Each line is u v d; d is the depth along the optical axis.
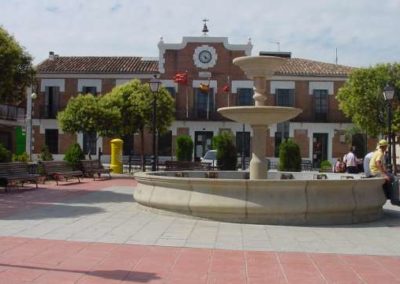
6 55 16.34
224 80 40.78
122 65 41.94
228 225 10.53
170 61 41.00
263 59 13.01
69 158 23.31
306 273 6.91
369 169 14.69
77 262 7.18
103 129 28.70
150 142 40.66
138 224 10.41
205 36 40.78
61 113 29.36
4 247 8.02
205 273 6.79
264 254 7.97
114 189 18.19
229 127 40.44
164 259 7.48
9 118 36.84
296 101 40.62
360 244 8.92
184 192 11.30
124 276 6.55
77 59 43.25
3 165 16.66
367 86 31.27
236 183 10.76
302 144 40.38
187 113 40.69
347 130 39.31
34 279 6.30
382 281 6.59
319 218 10.98
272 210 10.71
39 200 14.40
